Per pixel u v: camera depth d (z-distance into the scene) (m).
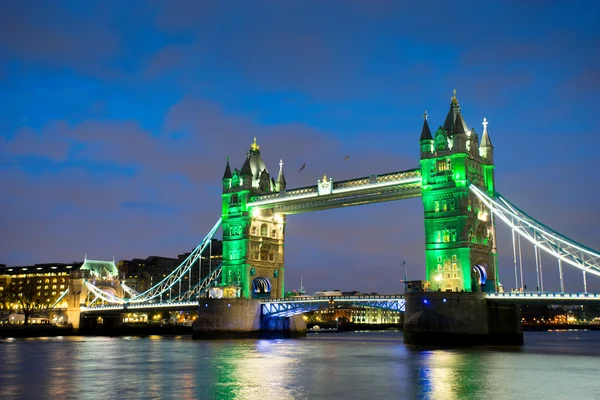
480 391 55.81
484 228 116.75
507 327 112.50
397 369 73.25
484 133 122.06
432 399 52.06
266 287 154.38
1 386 61.81
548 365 76.69
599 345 132.75
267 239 153.12
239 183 152.62
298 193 139.50
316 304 136.88
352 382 62.38
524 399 51.78
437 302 107.44
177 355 99.00
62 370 76.62
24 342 147.12
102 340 157.00
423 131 117.94
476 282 113.25
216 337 143.62
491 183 119.06
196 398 53.34
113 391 57.69
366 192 129.62
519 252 108.25
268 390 57.53
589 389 56.56
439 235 113.12
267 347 117.44
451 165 113.56
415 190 123.00
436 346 105.44
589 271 98.12
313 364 81.06
